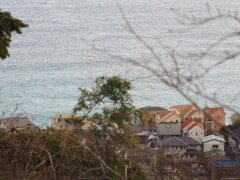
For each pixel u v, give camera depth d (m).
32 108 137.50
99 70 121.31
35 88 171.00
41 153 30.30
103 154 27.73
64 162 27.05
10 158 31.31
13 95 156.12
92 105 39.16
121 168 28.47
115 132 30.55
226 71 86.94
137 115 37.50
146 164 30.70
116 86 38.56
